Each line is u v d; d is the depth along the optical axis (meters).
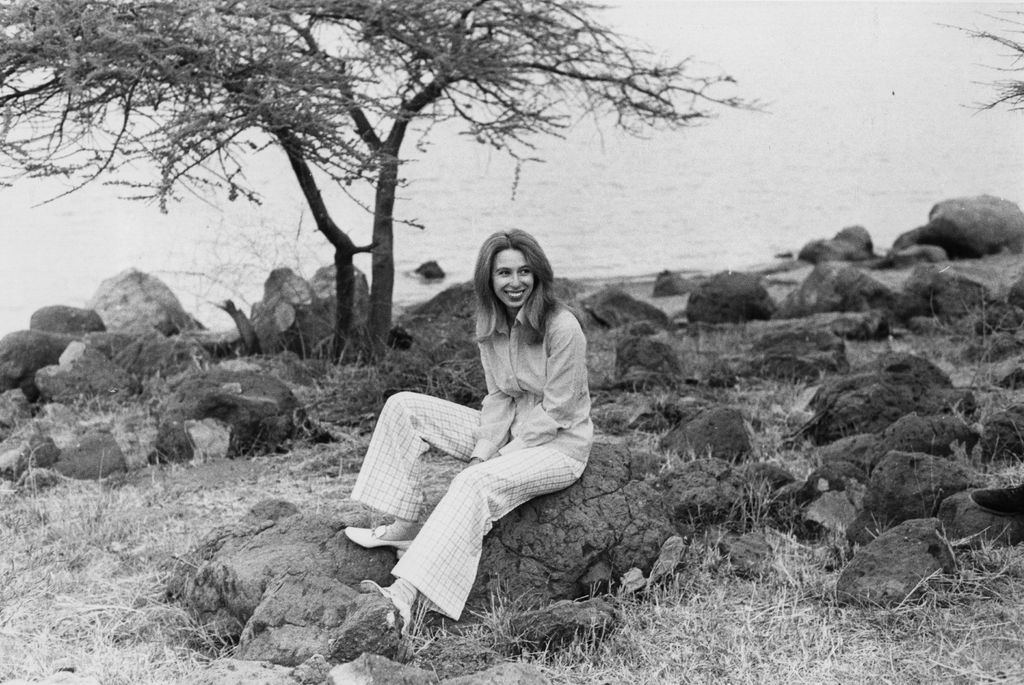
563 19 9.59
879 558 4.79
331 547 4.88
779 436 7.36
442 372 8.48
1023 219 18.61
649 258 25.81
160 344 9.88
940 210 19.08
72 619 4.81
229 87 7.53
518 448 4.74
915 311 12.99
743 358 9.98
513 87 9.31
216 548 5.07
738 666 4.28
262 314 11.27
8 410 8.55
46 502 6.45
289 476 7.02
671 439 7.13
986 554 4.93
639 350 9.33
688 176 45.94
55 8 6.59
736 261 25.20
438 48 8.74
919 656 4.26
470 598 4.68
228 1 7.20
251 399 7.66
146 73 7.10
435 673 4.02
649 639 4.50
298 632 4.34
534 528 4.79
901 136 56.09
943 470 5.37
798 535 5.61
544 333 4.70
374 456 4.79
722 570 5.16
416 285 20.95
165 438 7.48
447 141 54.47
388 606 4.21
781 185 42.72
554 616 4.43
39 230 29.62
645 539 4.91
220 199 29.78
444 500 4.45
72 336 9.62
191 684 3.94
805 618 4.63
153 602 5.01
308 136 8.57
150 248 24.83
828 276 13.91
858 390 7.36
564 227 31.38
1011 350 9.27
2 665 4.32
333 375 9.67
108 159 7.25
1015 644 4.27
